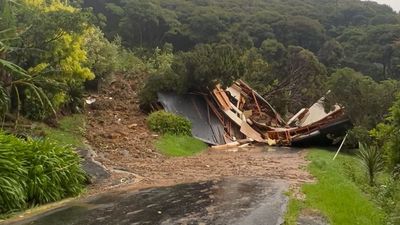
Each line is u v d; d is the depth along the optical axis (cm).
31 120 1778
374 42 5684
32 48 1641
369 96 2558
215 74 2739
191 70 2728
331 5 8475
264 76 3853
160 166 1557
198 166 1592
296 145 2711
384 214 908
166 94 2647
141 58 4212
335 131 2620
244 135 2833
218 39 5644
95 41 2606
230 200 1016
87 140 1859
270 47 4994
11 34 1573
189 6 6869
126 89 2875
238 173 1450
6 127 1570
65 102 2102
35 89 1537
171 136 2227
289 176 1400
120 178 1308
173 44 5969
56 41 1791
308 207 950
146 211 914
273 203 986
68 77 1911
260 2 8262
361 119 2556
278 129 2900
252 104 3238
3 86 1535
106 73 2739
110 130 2098
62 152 1141
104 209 935
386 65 5419
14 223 835
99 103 2492
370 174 1416
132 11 5766
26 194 966
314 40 6169
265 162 1758
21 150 1016
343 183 1242
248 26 6166
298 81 3866
